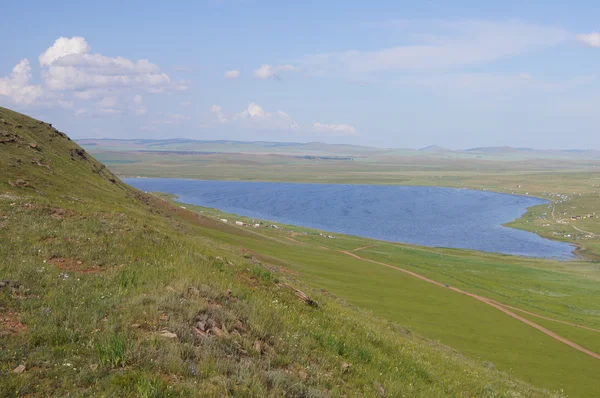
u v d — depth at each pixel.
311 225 191.38
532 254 138.25
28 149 55.31
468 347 42.00
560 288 87.19
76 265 17.34
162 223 50.75
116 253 19.59
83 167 69.81
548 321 60.19
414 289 67.75
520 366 38.44
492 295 74.44
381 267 84.94
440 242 158.88
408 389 14.61
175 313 12.82
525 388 25.61
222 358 10.99
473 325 51.81
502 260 122.00
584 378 37.31
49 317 11.73
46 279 14.68
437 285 74.56
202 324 12.47
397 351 20.08
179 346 10.86
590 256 134.12
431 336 43.03
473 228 187.38
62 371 9.34
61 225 22.45
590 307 73.62
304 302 20.77
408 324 46.03
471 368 25.75
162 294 14.07
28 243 18.73
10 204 24.36
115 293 14.30
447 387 17.41
